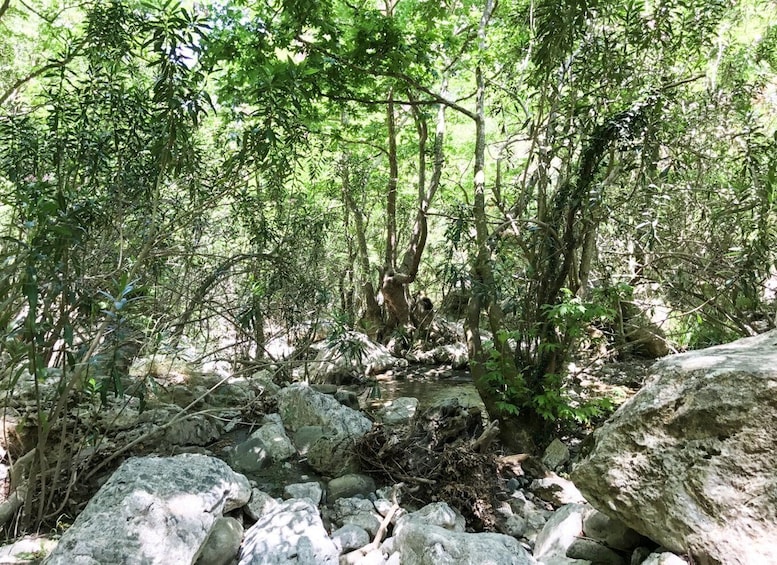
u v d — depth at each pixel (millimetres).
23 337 2264
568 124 4508
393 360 9289
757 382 2121
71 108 3268
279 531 2615
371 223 12688
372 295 10594
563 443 4539
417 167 12039
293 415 4516
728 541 2016
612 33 4410
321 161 8258
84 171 3307
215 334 6801
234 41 4676
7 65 6207
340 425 4301
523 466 4129
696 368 2367
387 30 5227
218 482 2645
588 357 7152
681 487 2209
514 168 7621
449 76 8562
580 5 3779
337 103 6371
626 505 2402
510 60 6223
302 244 5992
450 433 4172
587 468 2572
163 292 4484
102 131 3396
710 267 4785
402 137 11086
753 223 4535
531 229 4582
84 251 2881
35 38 6414
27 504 2602
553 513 3490
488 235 5035
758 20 7332
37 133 3531
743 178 4555
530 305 4680
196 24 2859
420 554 2518
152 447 3590
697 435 2232
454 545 2482
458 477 3572
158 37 2812
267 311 5160
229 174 3498
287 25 4895
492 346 5039
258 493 3127
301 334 6496
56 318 2998
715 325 5562
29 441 3119
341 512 3285
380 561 2746
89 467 3180
